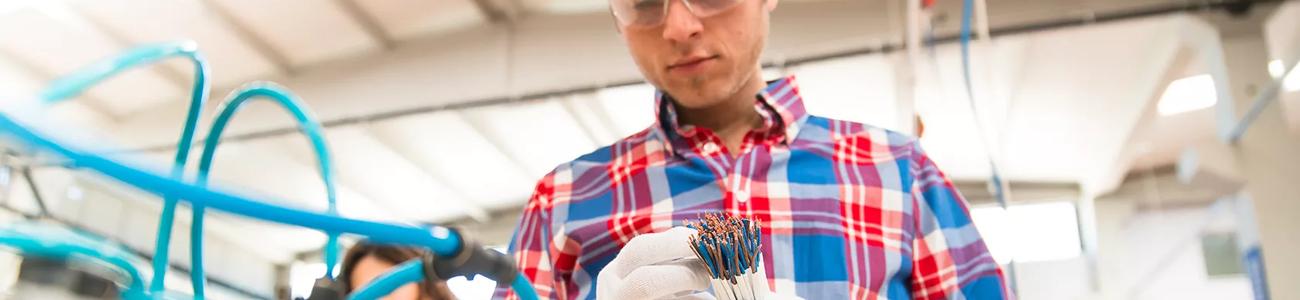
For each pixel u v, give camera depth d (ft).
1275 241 17.72
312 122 2.58
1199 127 25.98
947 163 25.35
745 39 3.29
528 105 23.53
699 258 2.08
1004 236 8.76
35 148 0.99
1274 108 18.72
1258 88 18.72
